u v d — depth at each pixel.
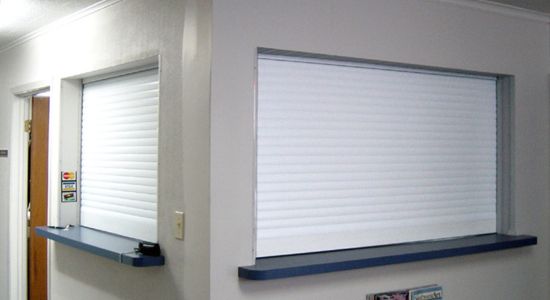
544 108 3.63
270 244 2.67
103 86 3.50
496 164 3.55
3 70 4.60
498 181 3.54
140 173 3.12
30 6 3.27
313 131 2.79
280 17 2.55
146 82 3.10
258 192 2.63
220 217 2.38
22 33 4.00
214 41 2.37
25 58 4.19
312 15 2.64
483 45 3.31
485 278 3.30
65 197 3.66
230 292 2.39
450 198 3.32
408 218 3.13
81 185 3.72
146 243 2.80
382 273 2.86
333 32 2.71
